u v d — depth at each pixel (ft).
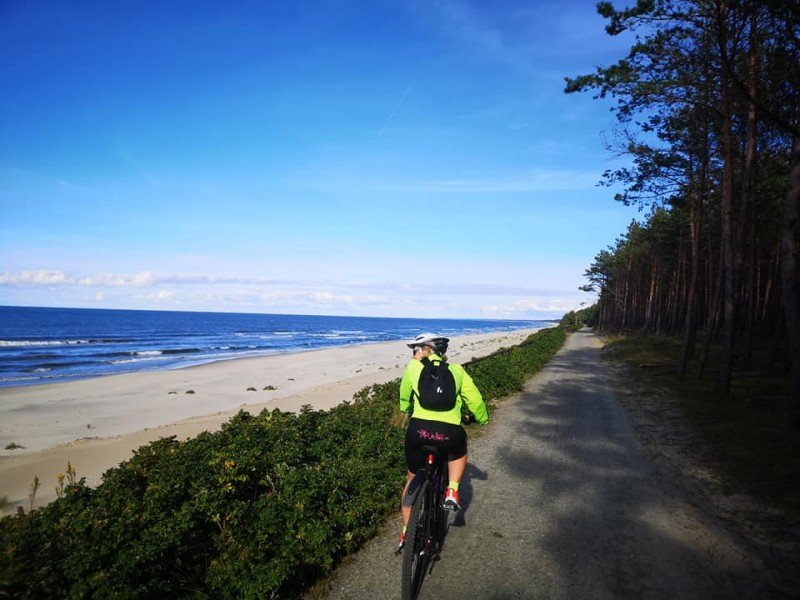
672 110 51.16
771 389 46.16
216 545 13.00
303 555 12.98
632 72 42.24
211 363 112.68
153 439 38.60
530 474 22.82
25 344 169.37
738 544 15.47
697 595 12.53
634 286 194.70
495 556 14.57
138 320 486.38
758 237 81.00
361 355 141.69
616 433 31.71
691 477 22.45
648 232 133.28
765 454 24.63
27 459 33.30
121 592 9.79
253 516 13.69
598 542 15.60
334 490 15.52
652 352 89.81
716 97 46.44
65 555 10.73
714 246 97.40
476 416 14.21
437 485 14.37
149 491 13.91
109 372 98.27
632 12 37.65
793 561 14.33
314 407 53.52
